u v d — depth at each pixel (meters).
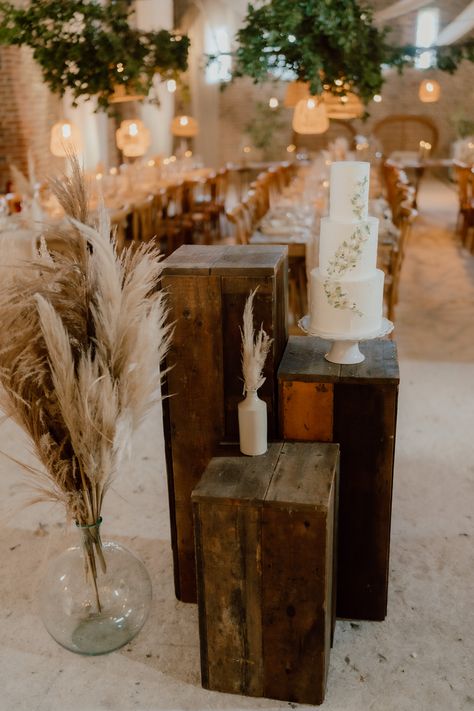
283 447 2.26
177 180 8.80
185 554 2.50
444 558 2.79
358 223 2.08
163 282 2.18
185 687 2.21
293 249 5.05
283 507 1.93
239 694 2.17
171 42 5.42
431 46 5.64
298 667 2.09
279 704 2.13
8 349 1.71
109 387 1.74
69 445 1.94
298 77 5.47
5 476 3.50
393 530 2.97
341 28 5.03
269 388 2.26
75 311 1.76
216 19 12.86
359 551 2.39
